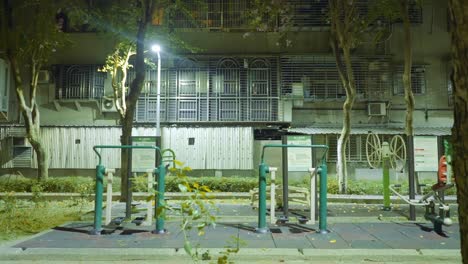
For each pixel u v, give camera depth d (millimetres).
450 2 2176
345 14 15148
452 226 8719
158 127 18641
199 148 20281
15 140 20578
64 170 20594
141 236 7629
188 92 20750
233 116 20625
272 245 6996
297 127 20641
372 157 19656
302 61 20578
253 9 19375
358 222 9219
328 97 20391
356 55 20344
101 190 7988
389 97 20344
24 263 6340
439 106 20672
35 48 16250
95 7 18719
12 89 20875
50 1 16031
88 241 7242
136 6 17312
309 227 8516
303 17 20484
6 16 17016
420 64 20672
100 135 20625
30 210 10969
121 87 18266
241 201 13719
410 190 9469
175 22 20422
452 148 2197
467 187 2061
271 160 20266
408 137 9570
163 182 7707
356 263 6406
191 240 7305
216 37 20875
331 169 19906
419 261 6484
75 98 20859
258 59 20766
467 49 2084
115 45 17406
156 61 20672
